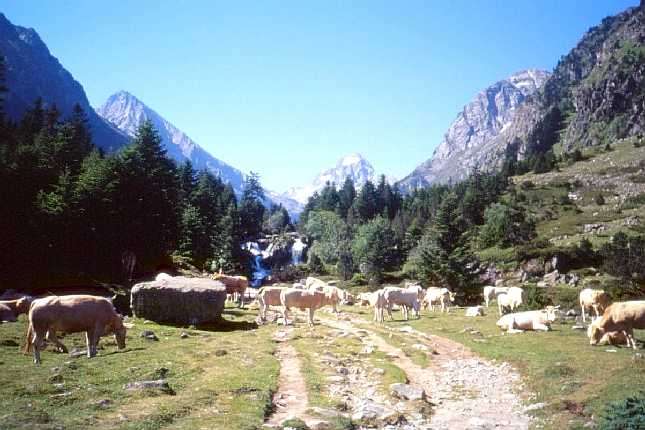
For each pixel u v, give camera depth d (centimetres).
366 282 10656
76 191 5934
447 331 3020
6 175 5522
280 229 19375
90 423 1105
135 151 7356
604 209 12769
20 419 1100
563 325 2978
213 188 16025
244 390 1466
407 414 1384
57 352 1984
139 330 2606
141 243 6944
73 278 5531
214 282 3316
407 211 18438
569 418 1262
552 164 19125
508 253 9406
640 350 1998
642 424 1023
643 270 6769
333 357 2112
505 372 1950
